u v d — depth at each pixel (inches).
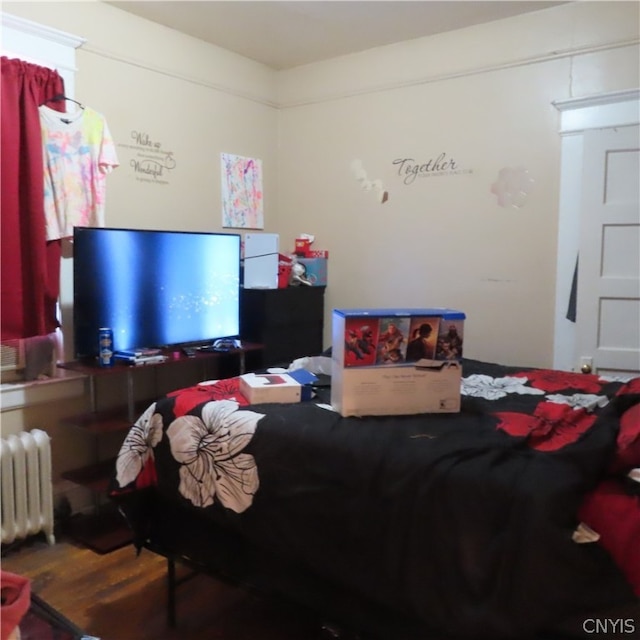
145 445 82.0
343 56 152.3
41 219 107.1
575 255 125.3
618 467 58.0
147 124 131.4
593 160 119.1
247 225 156.7
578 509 53.3
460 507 55.8
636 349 117.6
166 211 136.7
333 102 155.3
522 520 52.5
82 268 108.3
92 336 110.7
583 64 121.8
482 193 135.7
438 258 142.7
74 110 115.3
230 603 91.5
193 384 143.0
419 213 144.6
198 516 78.7
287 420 70.7
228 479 71.6
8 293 104.9
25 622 66.9
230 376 142.7
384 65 146.6
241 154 154.3
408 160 145.1
